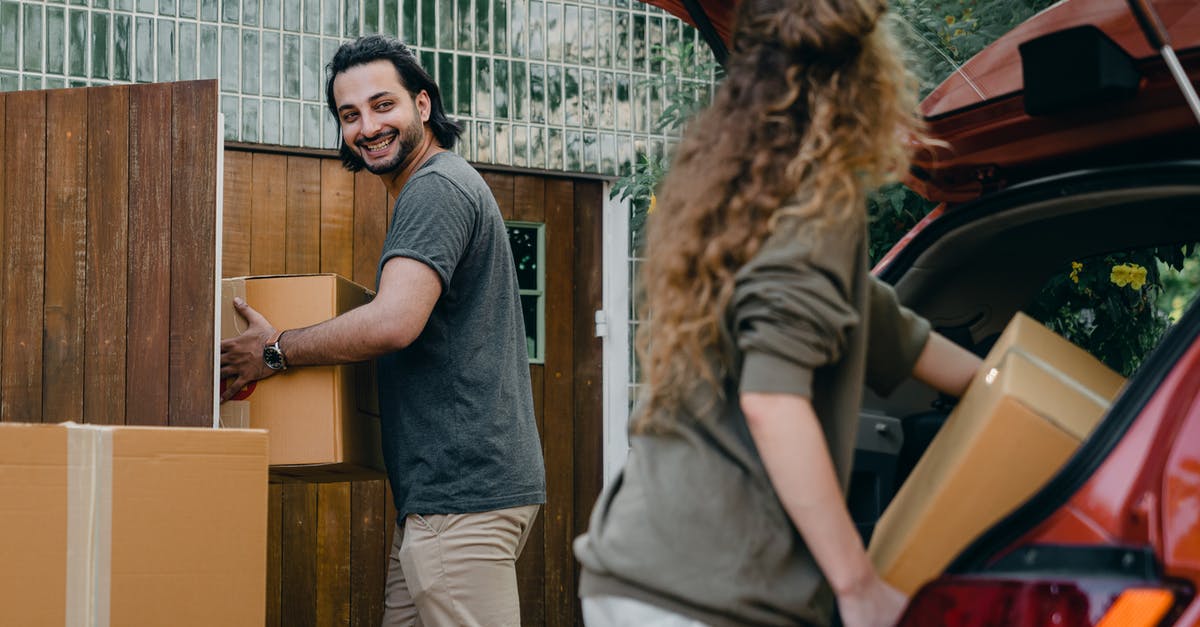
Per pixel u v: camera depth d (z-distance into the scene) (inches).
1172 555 63.7
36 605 100.6
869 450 99.5
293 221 196.5
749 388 64.3
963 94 96.7
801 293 64.7
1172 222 103.0
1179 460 65.8
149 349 119.5
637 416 71.2
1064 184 94.3
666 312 69.4
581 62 216.4
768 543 66.0
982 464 69.9
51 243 120.4
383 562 199.0
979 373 79.2
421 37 205.2
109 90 121.8
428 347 123.3
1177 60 81.1
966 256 105.3
